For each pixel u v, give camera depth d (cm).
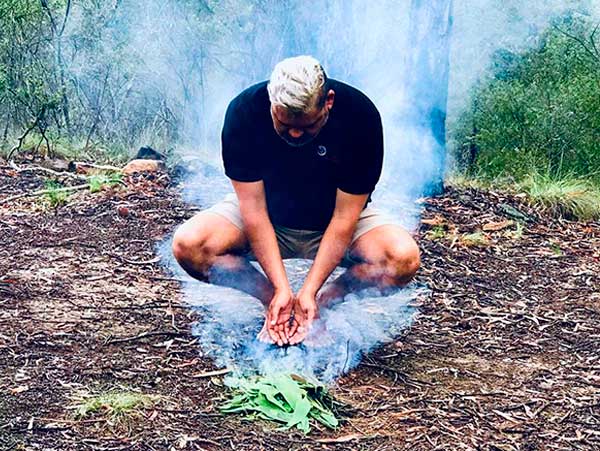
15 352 357
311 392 324
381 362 374
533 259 595
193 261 368
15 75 1041
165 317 415
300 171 351
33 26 1082
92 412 305
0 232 575
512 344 412
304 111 305
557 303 492
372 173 346
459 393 346
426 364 376
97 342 375
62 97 1010
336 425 307
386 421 316
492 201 754
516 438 310
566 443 309
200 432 296
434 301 473
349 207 352
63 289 454
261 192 354
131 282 475
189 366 352
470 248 611
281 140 342
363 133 338
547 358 396
